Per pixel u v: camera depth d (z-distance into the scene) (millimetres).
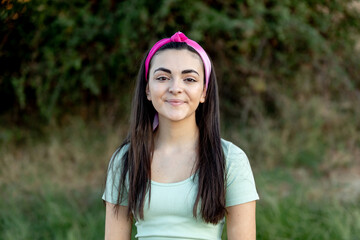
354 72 5035
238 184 1727
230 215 1751
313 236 3170
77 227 3383
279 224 3240
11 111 5008
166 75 1702
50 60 4285
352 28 5051
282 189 3912
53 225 3492
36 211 3768
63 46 4418
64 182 4301
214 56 4797
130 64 4594
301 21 4645
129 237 1856
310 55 4844
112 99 5086
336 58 4820
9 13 2672
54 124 5023
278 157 4465
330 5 4848
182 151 1796
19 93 4062
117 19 4496
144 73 1865
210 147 1762
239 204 1722
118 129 4898
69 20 4141
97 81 4863
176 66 1688
